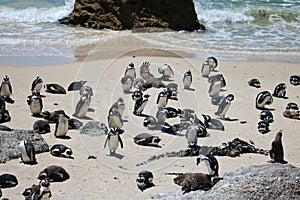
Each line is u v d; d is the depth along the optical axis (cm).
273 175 1030
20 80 2112
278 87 2055
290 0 3909
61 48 2639
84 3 3197
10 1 3547
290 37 3103
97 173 1340
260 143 1591
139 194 1236
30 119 1692
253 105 1938
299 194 998
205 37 3000
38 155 1442
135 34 2344
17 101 1864
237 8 3631
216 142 1545
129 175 1334
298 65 2547
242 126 1719
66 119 1541
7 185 1255
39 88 1925
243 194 992
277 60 2617
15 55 2466
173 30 3081
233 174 1112
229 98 1744
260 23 3403
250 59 2603
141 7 3152
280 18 3488
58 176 1294
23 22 3161
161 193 1227
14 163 1390
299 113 1836
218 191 1023
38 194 1153
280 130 1712
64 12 3409
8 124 1638
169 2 3164
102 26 3141
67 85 2066
